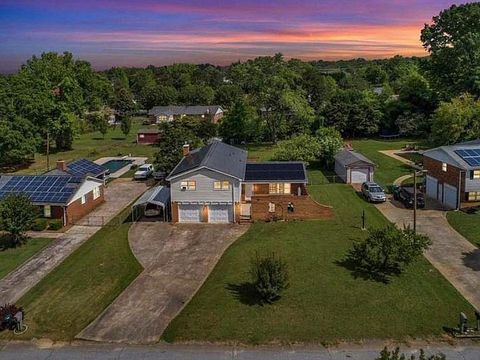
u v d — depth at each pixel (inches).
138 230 1601.9
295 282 1149.7
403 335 932.6
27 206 1505.9
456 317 995.3
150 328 987.3
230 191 1621.6
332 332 944.3
